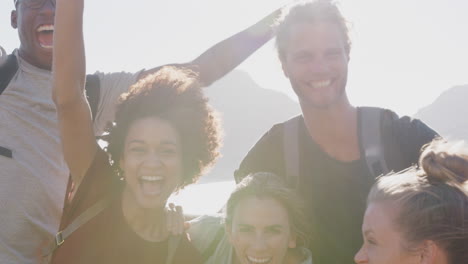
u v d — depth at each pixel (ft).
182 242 8.63
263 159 11.34
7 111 9.77
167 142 8.57
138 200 8.50
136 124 8.61
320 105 10.52
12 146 9.56
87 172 8.38
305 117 10.96
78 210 8.30
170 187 8.72
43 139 9.86
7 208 9.34
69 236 8.08
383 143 10.53
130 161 8.55
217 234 10.22
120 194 8.71
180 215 8.78
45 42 10.16
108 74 11.03
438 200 6.04
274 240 9.16
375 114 10.79
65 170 10.02
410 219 6.13
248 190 9.30
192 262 8.57
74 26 8.08
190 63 11.91
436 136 10.24
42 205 9.66
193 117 8.89
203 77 11.93
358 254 6.83
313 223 10.62
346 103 10.80
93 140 8.52
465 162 6.25
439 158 6.37
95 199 8.35
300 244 9.74
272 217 9.11
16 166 9.47
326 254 10.83
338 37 10.63
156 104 8.64
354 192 10.66
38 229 9.63
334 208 10.82
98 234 8.19
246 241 9.20
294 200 9.39
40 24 10.07
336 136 10.73
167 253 8.46
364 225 6.70
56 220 9.90
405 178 6.64
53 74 8.25
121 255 8.22
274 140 11.34
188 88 9.10
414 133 10.34
